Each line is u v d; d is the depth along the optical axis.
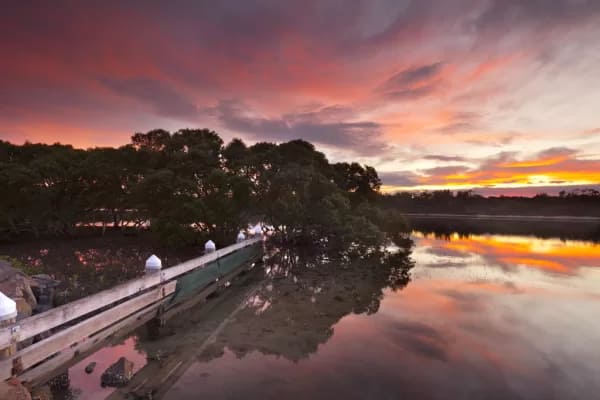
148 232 22.48
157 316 7.65
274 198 19.05
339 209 19.84
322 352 6.45
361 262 16.59
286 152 21.84
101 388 5.07
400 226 23.61
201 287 9.84
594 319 8.36
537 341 6.99
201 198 16.56
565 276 13.45
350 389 5.10
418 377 5.48
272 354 6.37
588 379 5.47
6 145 22.08
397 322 8.16
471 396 4.94
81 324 5.55
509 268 14.98
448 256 18.41
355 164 28.84
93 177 20.61
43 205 20.31
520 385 5.27
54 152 21.94
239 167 18.50
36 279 8.72
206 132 19.91
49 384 5.07
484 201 87.75
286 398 4.82
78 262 14.23
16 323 4.43
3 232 20.59
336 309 9.22
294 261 16.91
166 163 18.73
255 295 10.73
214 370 5.70
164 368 5.77
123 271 12.59
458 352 6.46
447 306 9.47
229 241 18.11
